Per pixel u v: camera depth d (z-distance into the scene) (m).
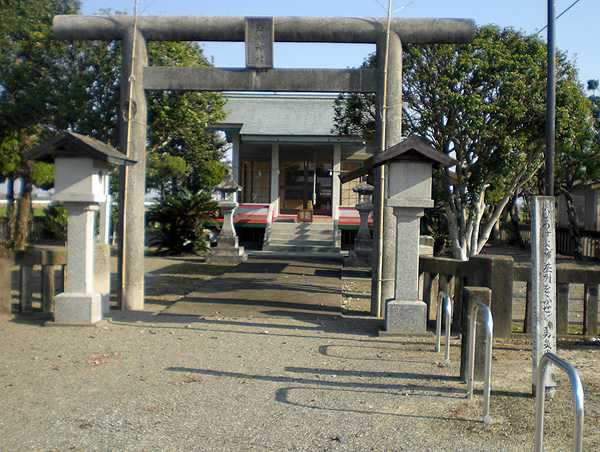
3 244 20.47
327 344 8.93
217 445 5.13
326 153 28.78
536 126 12.61
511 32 12.88
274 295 13.48
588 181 23.78
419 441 5.28
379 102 11.24
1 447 5.01
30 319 10.07
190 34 11.36
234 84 11.34
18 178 23.84
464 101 12.15
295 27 11.19
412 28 11.18
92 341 8.76
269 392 6.57
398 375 7.31
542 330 6.50
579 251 25.00
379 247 11.22
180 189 27.39
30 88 17.42
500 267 9.33
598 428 5.62
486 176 13.06
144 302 12.35
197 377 7.08
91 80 17.48
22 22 18.11
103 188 9.98
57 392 6.44
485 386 5.76
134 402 6.17
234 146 27.95
